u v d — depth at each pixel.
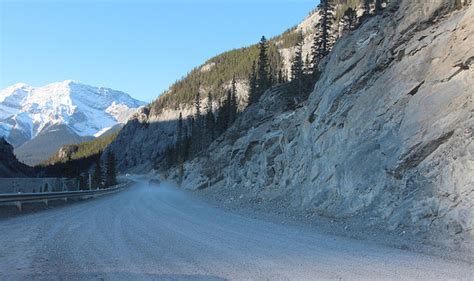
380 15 25.95
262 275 8.43
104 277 8.12
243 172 41.59
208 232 14.66
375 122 19.62
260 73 69.75
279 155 32.53
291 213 21.39
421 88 17.75
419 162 15.61
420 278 8.20
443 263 9.70
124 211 23.14
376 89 20.92
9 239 12.56
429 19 18.97
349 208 17.86
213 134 91.94
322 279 8.12
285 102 45.25
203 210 25.00
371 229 14.89
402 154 16.17
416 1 20.19
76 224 16.47
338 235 14.41
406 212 14.46
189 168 79.19
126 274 8.38
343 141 21.80
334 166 21.45
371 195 17.14
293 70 57.09
